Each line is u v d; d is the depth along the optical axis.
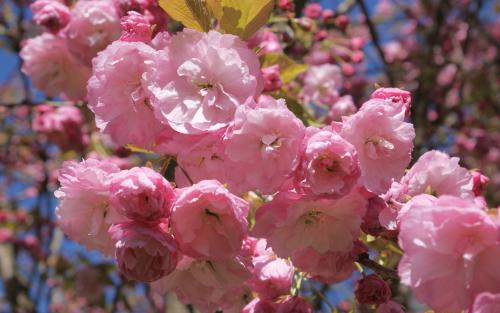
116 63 0.44
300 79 0.81
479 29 1.44
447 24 1.34
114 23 0.63
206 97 0.43
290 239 0.42
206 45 0.43
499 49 1.45
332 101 0.76
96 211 0.43
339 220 0.42
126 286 1.10
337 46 0.87
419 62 1.25
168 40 0.45
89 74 0.72
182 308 0.84
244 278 0.43
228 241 0.41
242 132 0.41
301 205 0.42
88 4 0.63
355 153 0.40
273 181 0.41
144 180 0.40
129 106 0.44
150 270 0.40
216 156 0.43
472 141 1.24
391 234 0.43
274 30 0.66
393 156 0.42
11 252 1.17
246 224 0.41
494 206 1.24
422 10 1.42
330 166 0.40
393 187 0.44
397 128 0.42
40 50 0.71
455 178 0.45
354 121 0.41
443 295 0.37
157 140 0.44
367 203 0.43
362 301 0.46
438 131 1.13
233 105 0.43
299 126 0.40
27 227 1.20
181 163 0.43
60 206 0.44
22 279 1.17
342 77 0.87
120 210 0.40
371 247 0.50
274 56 0.58
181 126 0.43
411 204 0.40
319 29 0.84
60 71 0.71
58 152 1.17
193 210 0.41
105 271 1.06
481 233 0.36
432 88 1.22
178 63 0.43
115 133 0.44
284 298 0.47
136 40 0.46
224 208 0.40
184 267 0.43
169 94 0.43
